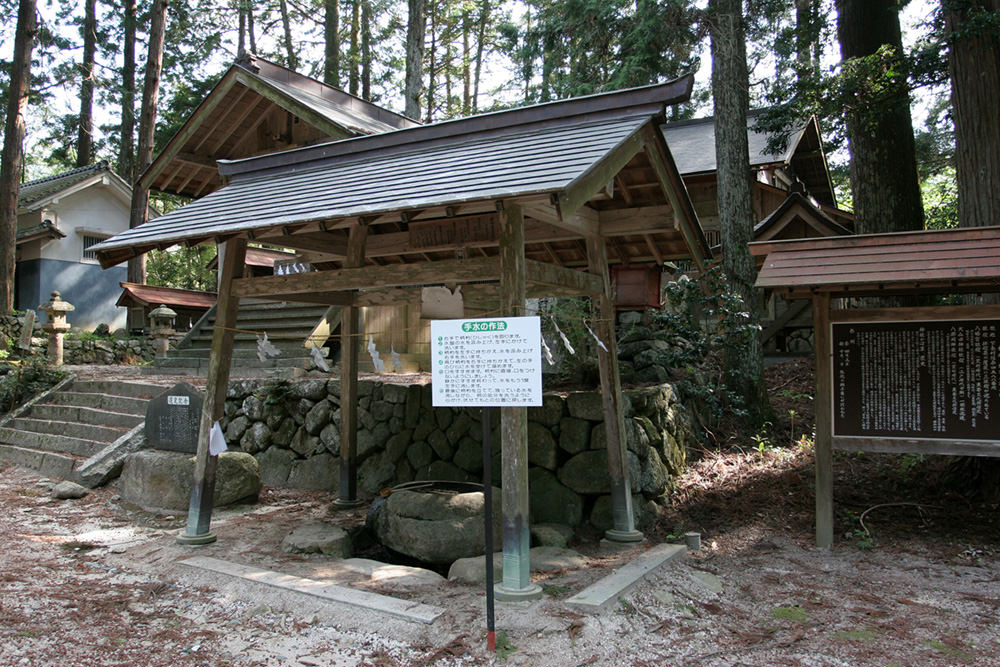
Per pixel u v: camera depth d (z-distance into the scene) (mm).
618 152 4570
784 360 11648
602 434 6113
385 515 5461
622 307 7543
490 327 3832
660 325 8125
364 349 10234
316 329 10203
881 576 4941
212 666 3510
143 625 4020
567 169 4070
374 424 7551
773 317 12180
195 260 25047
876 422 5535
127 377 10664
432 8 22859
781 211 11328
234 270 5766
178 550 5285
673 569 4945
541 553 5234
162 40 16109
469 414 6848
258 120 11742
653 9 9812
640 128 4730
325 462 7590
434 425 7094
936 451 5355
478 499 5309
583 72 12172
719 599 4547
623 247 6664
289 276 5535
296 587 4371
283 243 6211
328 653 3643
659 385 7273
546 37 11977
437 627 3814
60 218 19312
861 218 8961
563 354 8281
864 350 5605
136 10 20594
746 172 8414
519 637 3705
